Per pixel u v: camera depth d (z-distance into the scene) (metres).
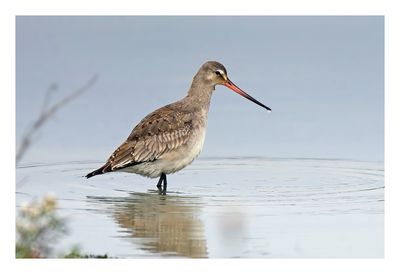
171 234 15.93
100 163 21.64
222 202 17.97
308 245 15.30
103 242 15.45
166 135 19.67
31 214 13.98
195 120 20.19
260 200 18.11
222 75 20.72
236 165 21.67
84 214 17.11
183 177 20.52
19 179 19.86
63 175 20.39
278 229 16.09
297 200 18.08
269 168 21.30
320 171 20.92
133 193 18.91
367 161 21.88
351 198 18.23
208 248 15.26
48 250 14.38
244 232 15.90
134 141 19.58
